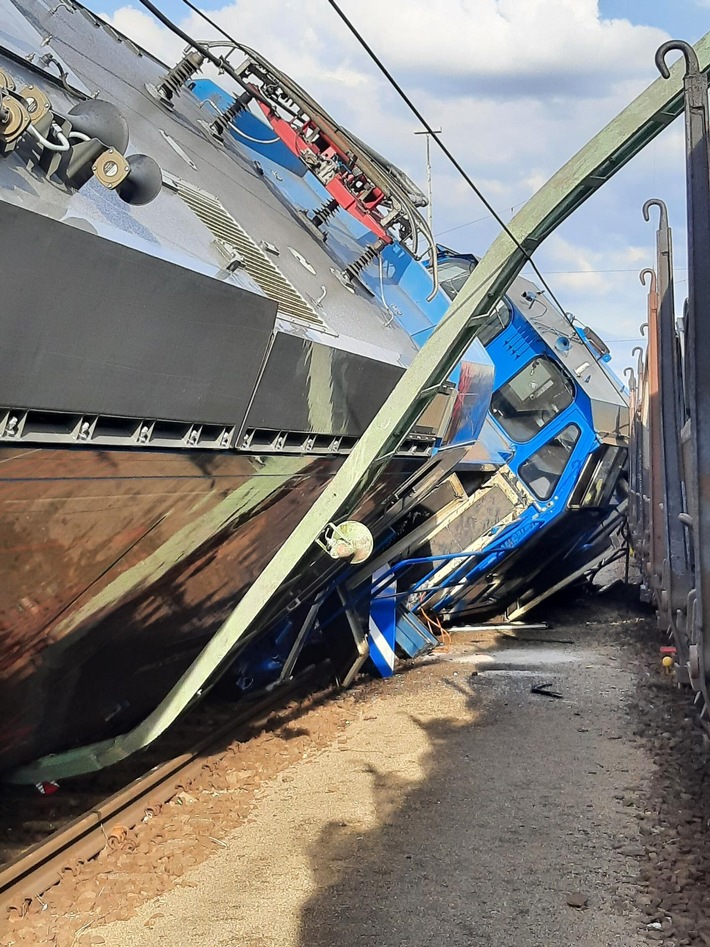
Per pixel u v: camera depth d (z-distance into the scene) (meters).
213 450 4.60
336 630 10.76
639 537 15.69
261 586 5.23
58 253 3.21
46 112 3.50
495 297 5.21
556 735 8.77
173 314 3.89
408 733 8.84
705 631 5.10
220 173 6.73
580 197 4.98
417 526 12.05
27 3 5.95
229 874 5.46
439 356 4.92
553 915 4.98
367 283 8.16
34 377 3.35
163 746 7.50
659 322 9.25
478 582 15.36
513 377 14.73
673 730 8.73
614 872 5.55
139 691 6.33
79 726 5.92
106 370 3.66
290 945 4.62
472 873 5.52
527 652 14.04
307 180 9.12
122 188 3.92
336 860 5.70
